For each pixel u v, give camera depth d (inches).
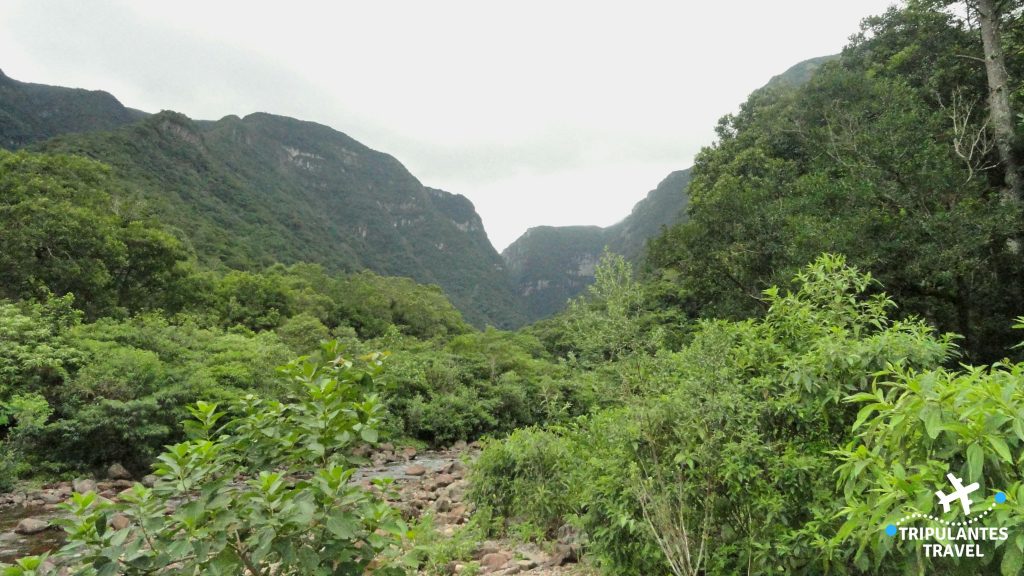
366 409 127.8
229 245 2632.9
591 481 174.9
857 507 79.9
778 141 860.6
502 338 1553.9
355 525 99.4
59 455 393.1
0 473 343.6
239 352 654.5
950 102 628.1
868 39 836.0
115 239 882.1
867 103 589.6
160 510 97.2
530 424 840.3
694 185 1098.1
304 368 135.9
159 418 441.4
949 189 454.3
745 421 129.8
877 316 155.7
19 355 423.5
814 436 132.3
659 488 139.3
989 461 70.2
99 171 1168.2
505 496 239.8
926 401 72.2
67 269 756.6
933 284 402.9
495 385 903.1
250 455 120.4
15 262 719.1
